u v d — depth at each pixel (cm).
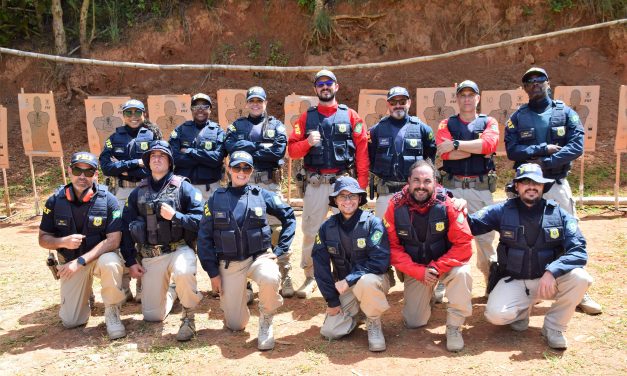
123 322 480
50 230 469
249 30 1264
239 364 392
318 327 459
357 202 418
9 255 707
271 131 568
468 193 514
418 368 375
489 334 429
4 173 929
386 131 513
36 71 1291
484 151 498
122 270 452
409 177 416
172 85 1240
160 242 459
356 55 1212
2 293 564
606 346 393
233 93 877
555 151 481
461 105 516
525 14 1171
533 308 479
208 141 599
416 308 441
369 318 413
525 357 384
